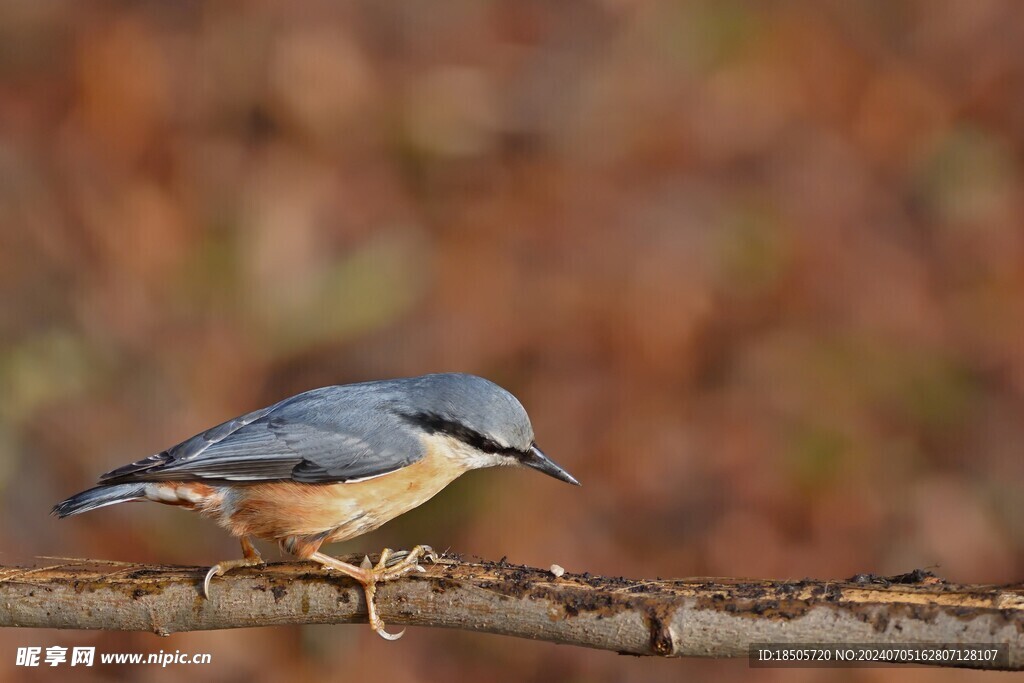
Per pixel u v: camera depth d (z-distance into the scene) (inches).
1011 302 547.8
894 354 520.7
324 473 289.7
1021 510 487.2
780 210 562.3
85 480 459.5
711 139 586.6
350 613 254.2
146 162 543.8
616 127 589.9
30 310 490.3
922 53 634.2
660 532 462.9
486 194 562.3
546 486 467.2
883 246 562.3
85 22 570.9
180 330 501.4
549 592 239.8
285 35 578.2
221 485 289.9
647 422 488.4
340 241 537.3
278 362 503.2
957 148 598.2
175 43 575.2
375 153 569.9
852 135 602.2
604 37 624.1
